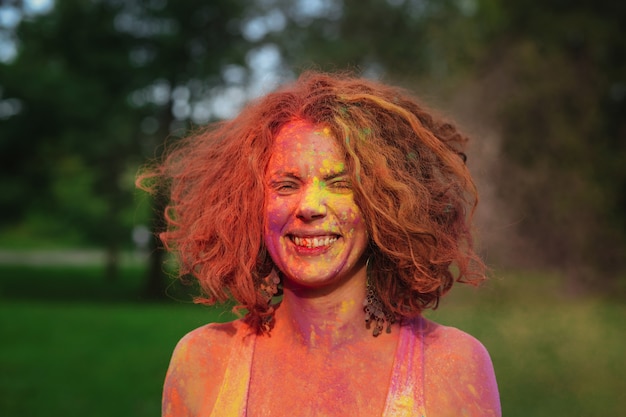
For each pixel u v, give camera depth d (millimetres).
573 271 14781
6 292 21188
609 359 8227
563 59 15766
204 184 2158
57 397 6965
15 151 21188
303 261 1873
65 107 19062
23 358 9078
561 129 15172
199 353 1979
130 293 21828
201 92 20453
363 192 1846
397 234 1917
